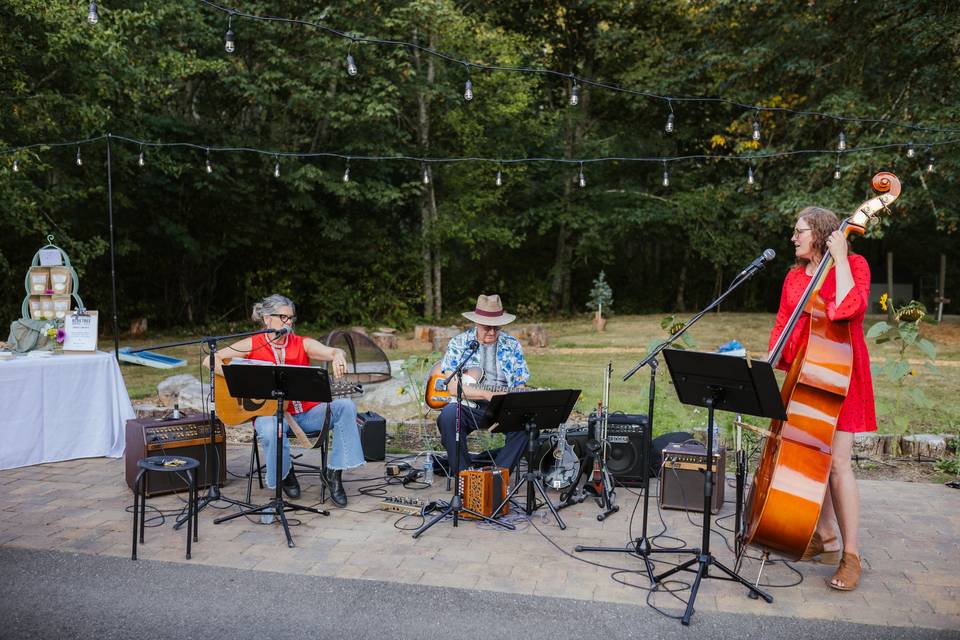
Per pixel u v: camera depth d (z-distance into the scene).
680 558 3.56
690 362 2.98
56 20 8.76
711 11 13.34
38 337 5.50
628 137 19.42
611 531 3.93
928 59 11.91
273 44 13.55
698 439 5.20
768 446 3.28
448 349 4.63
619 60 18.28
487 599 3.09
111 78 9.92
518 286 19.81
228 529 3.91
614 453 4.72
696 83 15.80
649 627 2.86
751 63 12.64
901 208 11.67
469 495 4.12
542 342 11.91
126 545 3.65
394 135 15.27
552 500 4.45
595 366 9.45
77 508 4.23
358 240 16.77
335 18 13.33
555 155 19.02
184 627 2.83
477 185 17.55
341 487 4.38
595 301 14.54
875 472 5.07
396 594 3.13
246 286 16.47
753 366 2.83
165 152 12.83
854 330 3.17
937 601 3.09
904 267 18.78
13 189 9.91
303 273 17.03
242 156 14.27
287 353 4.57
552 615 2.95
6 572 3.32
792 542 3.04
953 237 18.56
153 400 7.03
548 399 3.94
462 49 15.62
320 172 13.98
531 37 18.56
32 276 5.57
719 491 4.25
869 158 11.02
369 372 4.96
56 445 5.22
